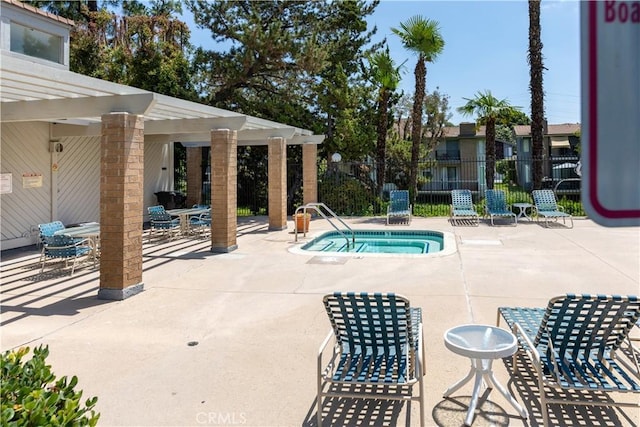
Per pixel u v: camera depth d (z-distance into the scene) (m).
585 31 0.96
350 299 3.05
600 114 0.95
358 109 19.39
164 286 6.45
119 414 3.02
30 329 4.68
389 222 14.40
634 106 0.95
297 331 4.58
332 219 15.42
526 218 14.88
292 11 18.14
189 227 12.20
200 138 14.15
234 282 6.66
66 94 7.66
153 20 18.30
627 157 0.94
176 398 3.24
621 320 2.97
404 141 24.06
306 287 6.34
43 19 9.96
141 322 4.90
